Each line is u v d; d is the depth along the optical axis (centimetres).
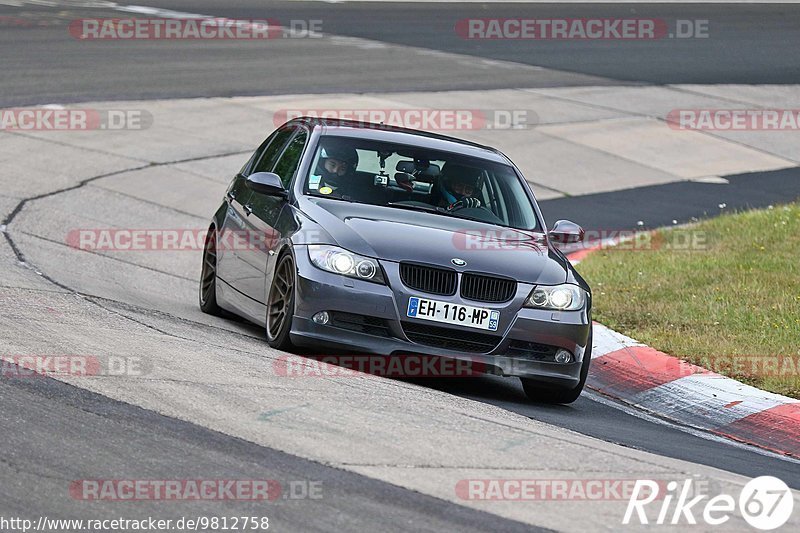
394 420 2338
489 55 10688
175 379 2462
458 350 2827
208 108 7369
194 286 4266
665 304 4000
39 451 1941
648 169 7544
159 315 3328
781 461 2619
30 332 2748
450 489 1944
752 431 2902
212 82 8100
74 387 2316
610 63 10912
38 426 2062
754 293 4112
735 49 12200
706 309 3909
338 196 3134
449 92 8800
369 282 2802
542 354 2897
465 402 2661
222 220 3603
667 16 13862
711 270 4509
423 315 2802
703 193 7038
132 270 4284
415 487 1934
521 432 2398
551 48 11388
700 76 10725
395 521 1773
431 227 3009
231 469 1942
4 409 2131
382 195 3161
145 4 11262
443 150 3384
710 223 5650
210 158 6362
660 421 2962
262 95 7894
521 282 2878
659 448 2530
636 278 4441
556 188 6812
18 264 3862
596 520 1867
